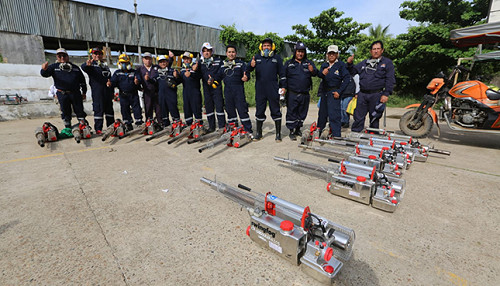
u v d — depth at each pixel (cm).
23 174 300
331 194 245
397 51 1538
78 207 220
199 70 504
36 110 831
